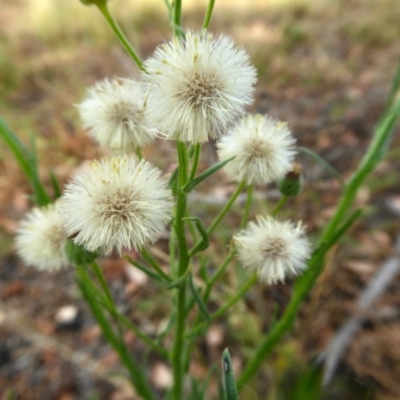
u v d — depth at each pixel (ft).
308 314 0.41
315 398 0.26
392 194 0.52
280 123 0.22
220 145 0.22
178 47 0.16
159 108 0.16
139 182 0.17
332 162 0.56
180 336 0.23
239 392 0.29
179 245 0.19
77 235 0.17
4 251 0.48
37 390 0.37
